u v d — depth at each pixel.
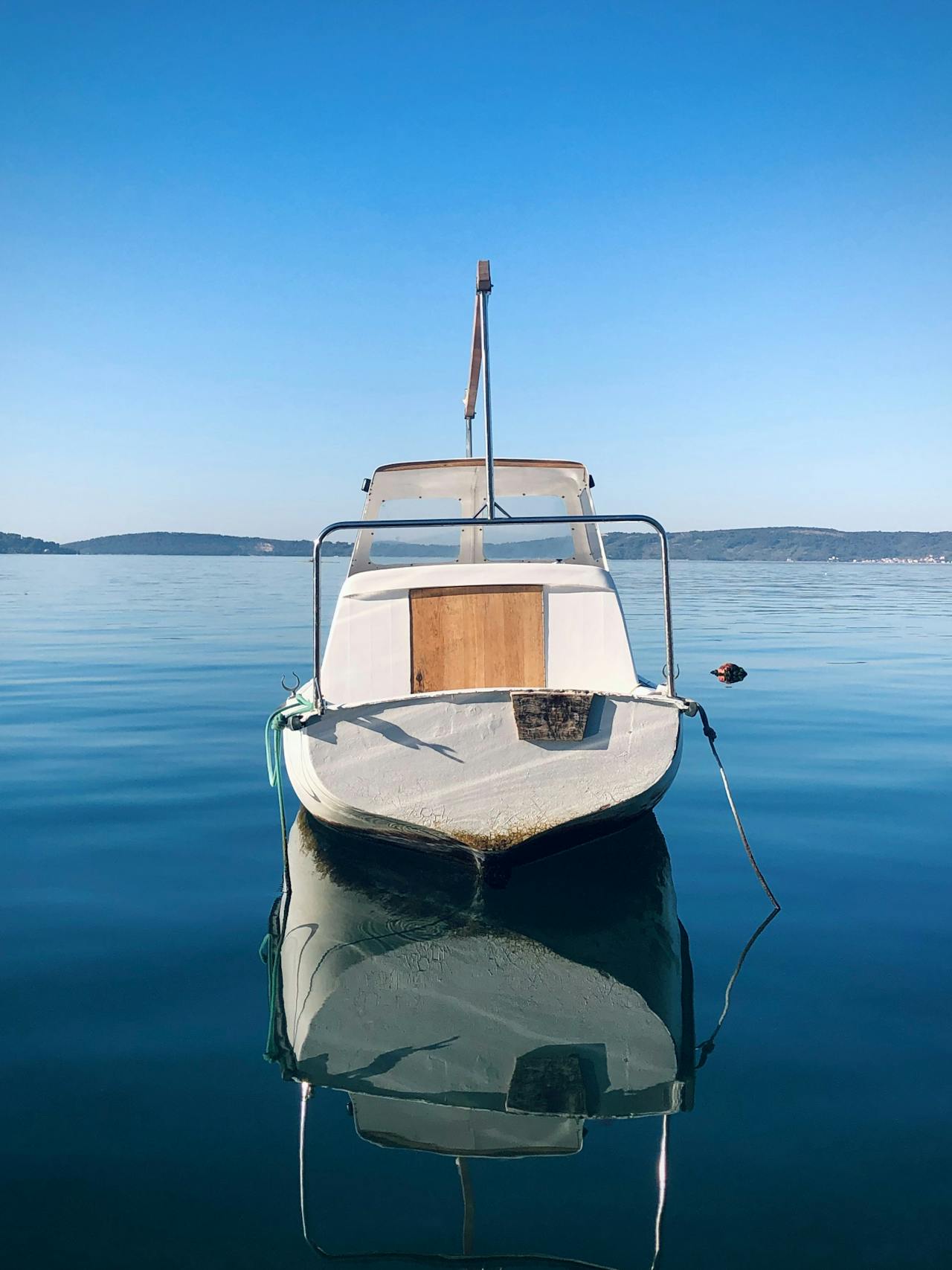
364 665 6.55
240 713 11.26
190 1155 3.04
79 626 22.81
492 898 5.51
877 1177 2.92
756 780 8.22
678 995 4.21
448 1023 3.96
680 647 17.72
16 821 6.93
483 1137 3.14
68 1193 2.84
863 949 4.70
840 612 28.05
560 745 5.14
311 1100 3.36
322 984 4.34
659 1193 2.85
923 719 11.02
